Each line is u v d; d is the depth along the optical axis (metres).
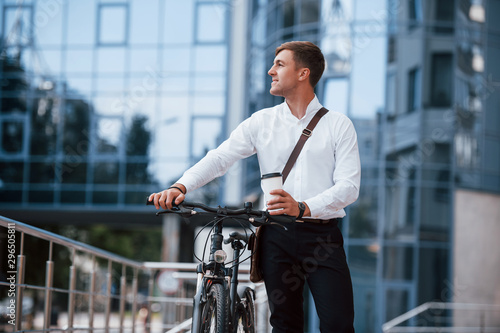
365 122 19.66
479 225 19.77
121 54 24.92
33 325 28.23
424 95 19.77
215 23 24.61
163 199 3.14
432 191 19.48
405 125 19.59
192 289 8.42
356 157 3.36
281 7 21.19
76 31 25.20
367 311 19.12
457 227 19.55
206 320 3.14
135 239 37.12
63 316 30.55
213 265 3.27
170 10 24.81
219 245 3.27
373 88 19.69
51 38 25.28
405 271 19.16
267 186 3.08
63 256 31.38
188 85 24.55
